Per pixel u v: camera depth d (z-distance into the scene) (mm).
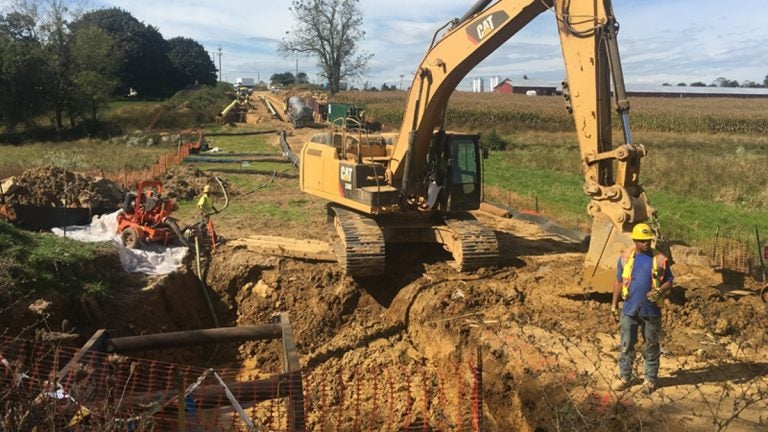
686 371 7344
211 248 13094
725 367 7406
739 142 41719
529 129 50000
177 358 10883
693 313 8805
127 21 88688
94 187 15789
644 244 6723
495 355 8297
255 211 17531
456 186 11883
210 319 12234
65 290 10031
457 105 64375
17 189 15070
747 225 17406
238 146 36531
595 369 7473
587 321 8992
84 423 5273
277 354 11273
